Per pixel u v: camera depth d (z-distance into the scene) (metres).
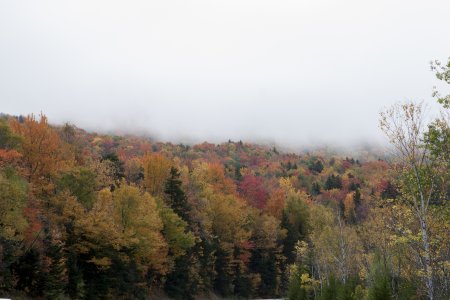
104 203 44.59
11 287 34.44
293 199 103.94
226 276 71.12
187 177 72.50
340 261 38.25
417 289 21.64
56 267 36.81
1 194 32.78
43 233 37.50
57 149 49.09
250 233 76.56
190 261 60.22
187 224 58.97
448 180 15.76
